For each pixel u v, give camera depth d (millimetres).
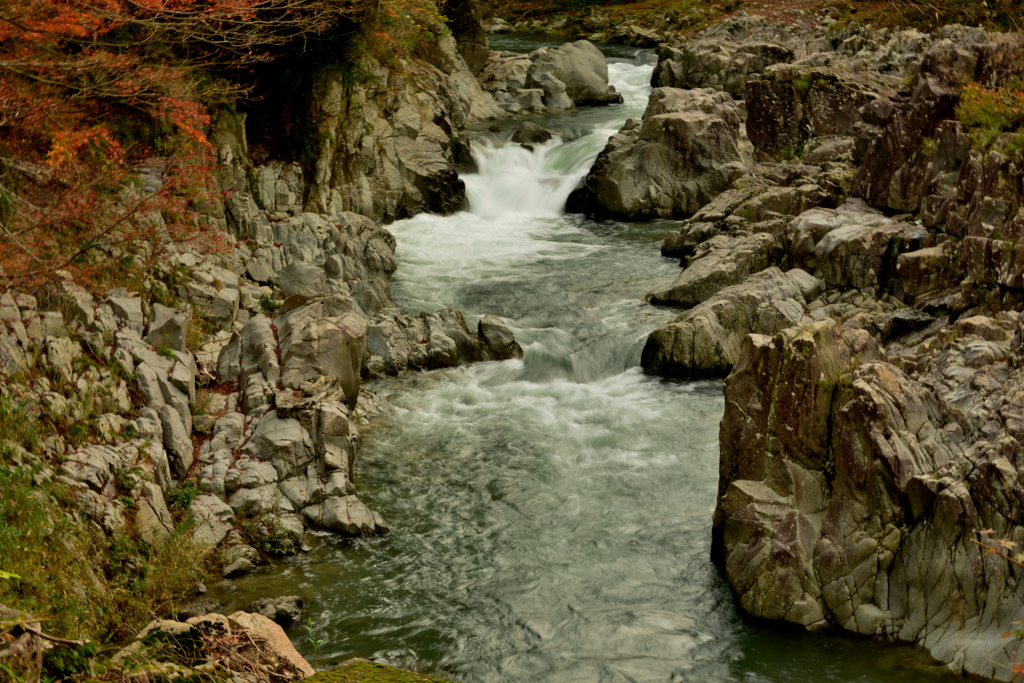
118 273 12703
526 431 12508
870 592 8156
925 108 15805
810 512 8516
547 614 8656
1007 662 7238
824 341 8680
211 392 11812
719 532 9258
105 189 13789
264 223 17109
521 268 18688
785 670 7758
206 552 9047
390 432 12484
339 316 12250
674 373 14305
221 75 17625
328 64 18547
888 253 14727
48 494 8234
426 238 20375
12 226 11539
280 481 10320
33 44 11898
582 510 10492
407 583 9172
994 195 13102
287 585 9070
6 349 9555
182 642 4992
